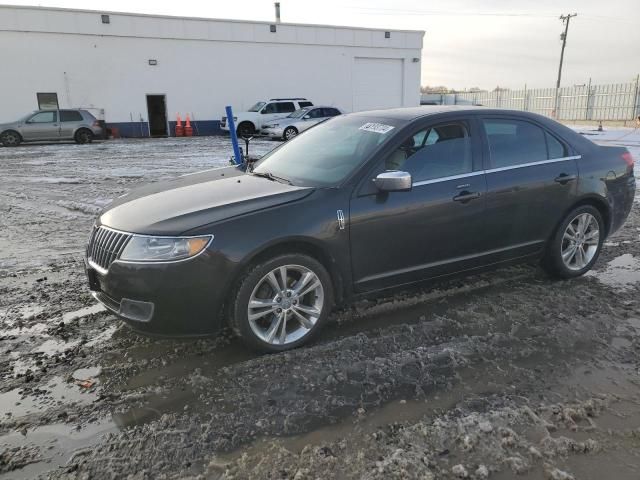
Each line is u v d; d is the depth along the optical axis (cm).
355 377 325
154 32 2578
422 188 391
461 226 410
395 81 3189
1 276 514
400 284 400
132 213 357
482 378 323
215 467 249
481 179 417
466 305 431
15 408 297
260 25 2778
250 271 338
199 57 2697
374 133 410
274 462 252
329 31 2938
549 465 248
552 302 436
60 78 2455
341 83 3044
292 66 2905
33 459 256
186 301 323
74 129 2119
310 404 298
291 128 2216
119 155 1652
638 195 923
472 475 242
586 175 473
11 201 905
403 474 241
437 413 289
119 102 2586
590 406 292
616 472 244
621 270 519
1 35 2323
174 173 1234
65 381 325
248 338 344
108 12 2473
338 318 409
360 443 265
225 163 1423
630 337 376
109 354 358
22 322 408
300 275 361
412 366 337
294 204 352
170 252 319
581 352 355
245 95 2834
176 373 333
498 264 446
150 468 250
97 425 282
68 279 508
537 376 325
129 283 323
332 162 402
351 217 364
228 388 315
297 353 355
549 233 463
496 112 443
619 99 3469
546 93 4006
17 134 2030
